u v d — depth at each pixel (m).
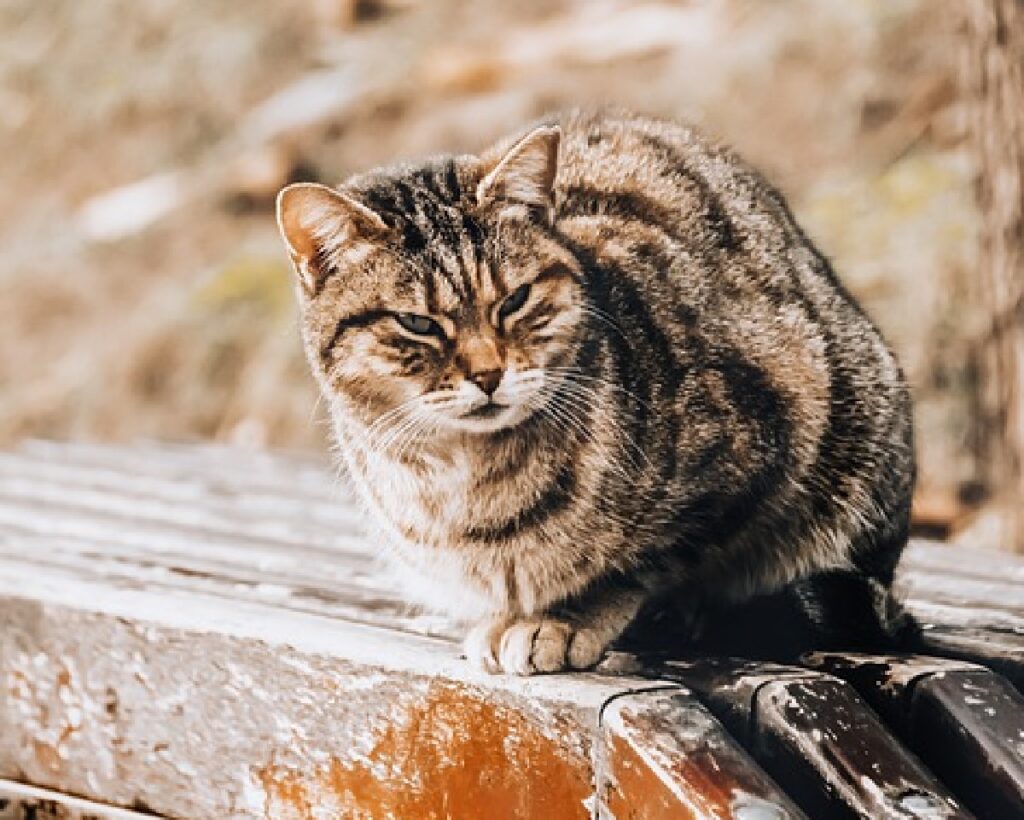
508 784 4.07
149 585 5.20
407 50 15.14
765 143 12.82
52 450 8.91
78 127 15.91
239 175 14.69
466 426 4.29
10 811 5.10
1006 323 8.00
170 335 13.42
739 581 4.70
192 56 15.85
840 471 4.61
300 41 15.80
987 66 7.91
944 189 11.70
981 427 10.20
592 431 4.30
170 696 4.75
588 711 3.92
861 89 12.77
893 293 10.95
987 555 6.13
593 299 4.40
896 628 4.67
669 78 13.72
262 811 4.56
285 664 4.49
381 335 4.38
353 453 4.58
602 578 4.40
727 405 4.43
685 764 3.74
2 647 5.10
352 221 4.38
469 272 4.32
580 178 4.75
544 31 14.89
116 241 14.79
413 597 4.90
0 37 16.81
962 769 4.04
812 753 3.91
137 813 4.84
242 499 7.25
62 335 14.26
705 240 4.65
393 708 4.29
